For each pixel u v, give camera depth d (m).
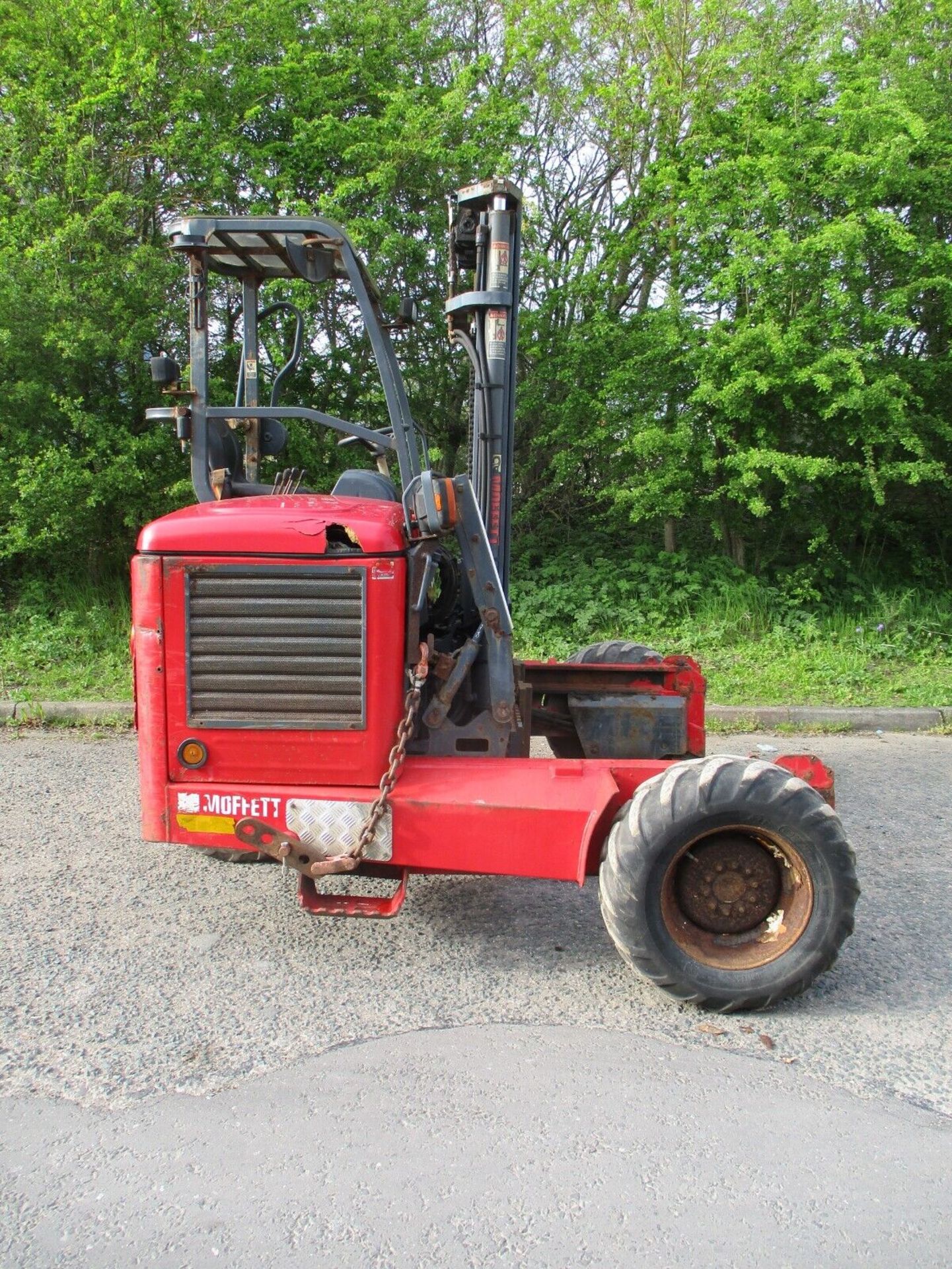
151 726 3.68
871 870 4.90
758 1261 2.32
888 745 7.37
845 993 3.66
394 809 3.56
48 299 8.29
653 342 9.24
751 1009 3.47
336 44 10.15
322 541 3.58
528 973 3.77
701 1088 3.01
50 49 8.97
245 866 4.81
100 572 9.84
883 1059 3.21
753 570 10.38
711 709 7.84
